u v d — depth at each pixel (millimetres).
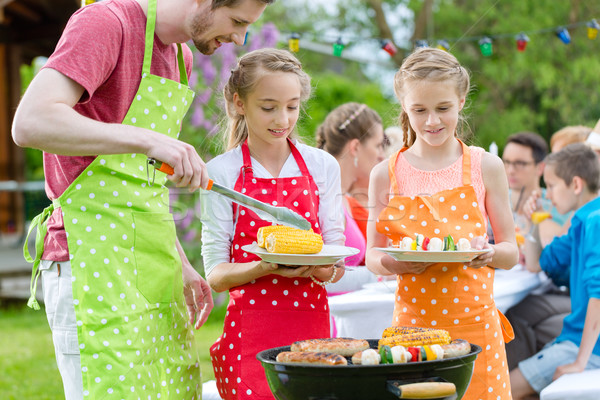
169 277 2107
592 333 3174
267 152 2363
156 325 2088
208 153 5008
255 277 2191
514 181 4285
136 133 1880
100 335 1940
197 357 2287
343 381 1669
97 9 1964
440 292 2334
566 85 10586
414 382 1686
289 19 13719
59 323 2014
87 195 1986
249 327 2254
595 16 10906
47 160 2072
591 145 4172
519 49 3904
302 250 2062
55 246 2016
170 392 2133
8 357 5402
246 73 2248
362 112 3352
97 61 1893
